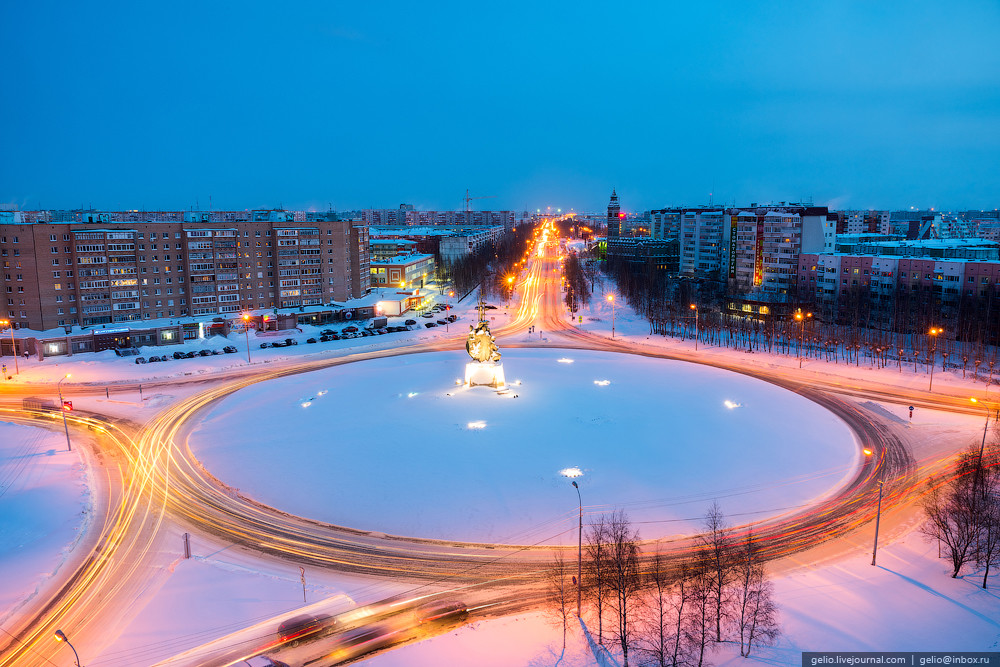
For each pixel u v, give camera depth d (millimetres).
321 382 123188
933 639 46125
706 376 126562
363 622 50812
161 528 67688
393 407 105625
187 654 47188
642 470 79812
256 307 173875
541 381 122000
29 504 72625
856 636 46500
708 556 54125
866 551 60594
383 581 57219
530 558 60875
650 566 57875
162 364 137250
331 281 186000
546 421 97562
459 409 103812
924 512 68250
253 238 170750
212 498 74750
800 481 76500
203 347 150875
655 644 45844
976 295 144375
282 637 48500
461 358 144125
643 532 64688
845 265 174375
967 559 56188
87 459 86312
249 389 119250
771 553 60250
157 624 50938
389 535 65938
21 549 63250
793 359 139500
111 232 147875
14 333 140250
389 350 155000
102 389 119375
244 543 64500
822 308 177500
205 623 51000
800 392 114188
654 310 193500
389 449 87625
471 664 45031
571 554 61406
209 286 164125
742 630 44906
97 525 68375
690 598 46594
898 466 80375
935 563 57969
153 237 155125
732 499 72000
